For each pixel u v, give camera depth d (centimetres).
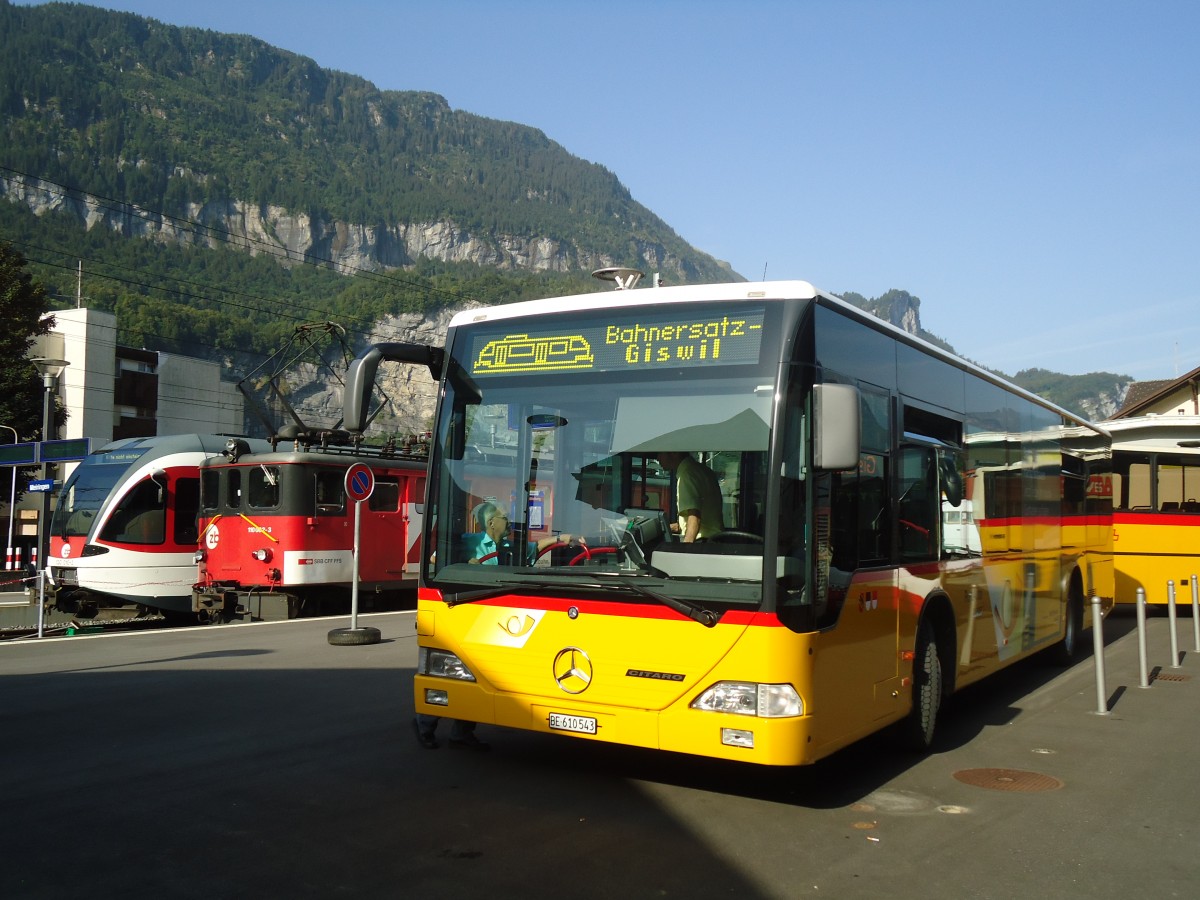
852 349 712
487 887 519
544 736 864
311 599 2120
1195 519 1953
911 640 788
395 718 928
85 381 6172
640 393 671
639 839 599
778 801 684
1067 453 1344
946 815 662
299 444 2147
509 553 697
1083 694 1132
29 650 1394
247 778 723
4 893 505
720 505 629
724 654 610
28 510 3083
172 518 2306
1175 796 713
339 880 526
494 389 725
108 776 726
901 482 784
